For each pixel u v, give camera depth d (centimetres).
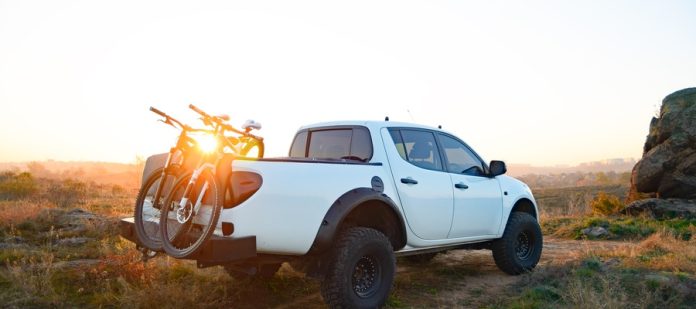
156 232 461
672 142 1466
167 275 589
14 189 1872
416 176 566
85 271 589
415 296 586
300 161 460
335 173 475
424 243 574
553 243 1062
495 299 575
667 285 541
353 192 478
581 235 1150
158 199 460
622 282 566
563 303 525
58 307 484
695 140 1427
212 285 571
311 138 607
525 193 735
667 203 1408
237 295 556
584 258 704
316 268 466
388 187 529
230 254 407
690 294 521
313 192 450
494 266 761
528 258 721
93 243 789
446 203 595
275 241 432
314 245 448
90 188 2558
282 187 436
